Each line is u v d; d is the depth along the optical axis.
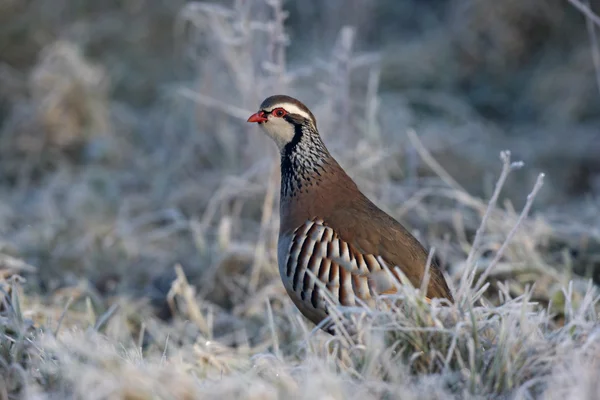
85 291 12.00
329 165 9.57
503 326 7.70
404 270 8.87
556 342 7.79
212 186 16.27
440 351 7.86
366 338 7.83
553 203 16.89
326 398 6.80
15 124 18.84
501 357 7.56
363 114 18.97
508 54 22.77
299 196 9.50
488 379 7.46
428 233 13.70
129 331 11.07
